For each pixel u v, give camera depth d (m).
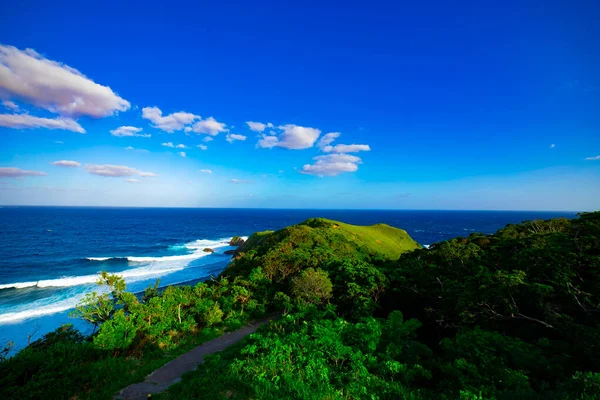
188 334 21.30
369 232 70.12
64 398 11.30
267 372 10.88
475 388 9.58
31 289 43.97
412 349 13.84
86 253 74.69
